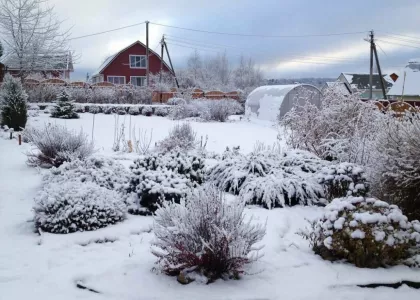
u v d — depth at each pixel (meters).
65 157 9.41
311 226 5.50
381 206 4.70
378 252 4.45
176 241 4.03
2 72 29.53
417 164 5.55
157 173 6.45
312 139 9.33
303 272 4.33
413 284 4.23
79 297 3.75
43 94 28.45
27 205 6.68
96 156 8.05
